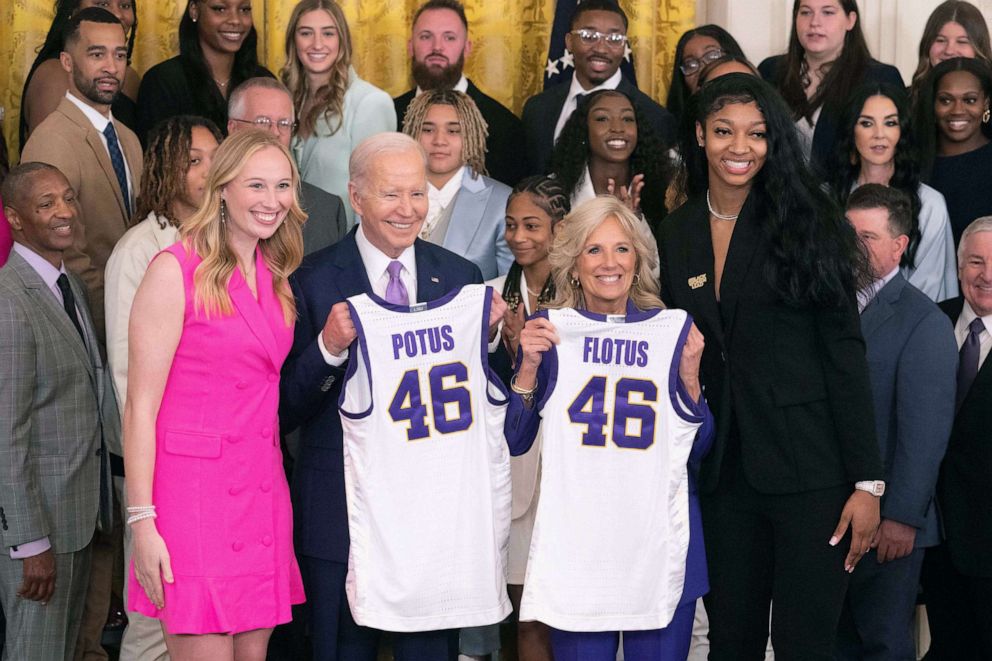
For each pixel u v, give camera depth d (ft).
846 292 13.44
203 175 15.31
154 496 12.36
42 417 14.78
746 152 13.46
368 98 19.49
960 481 15.37
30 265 15.02
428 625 13.19
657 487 13.24
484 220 17.79
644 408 13.23
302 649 17.37
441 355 13.19
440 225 17.76
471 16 22.98
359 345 12.98
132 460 12.21
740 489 13.76
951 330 15.29
